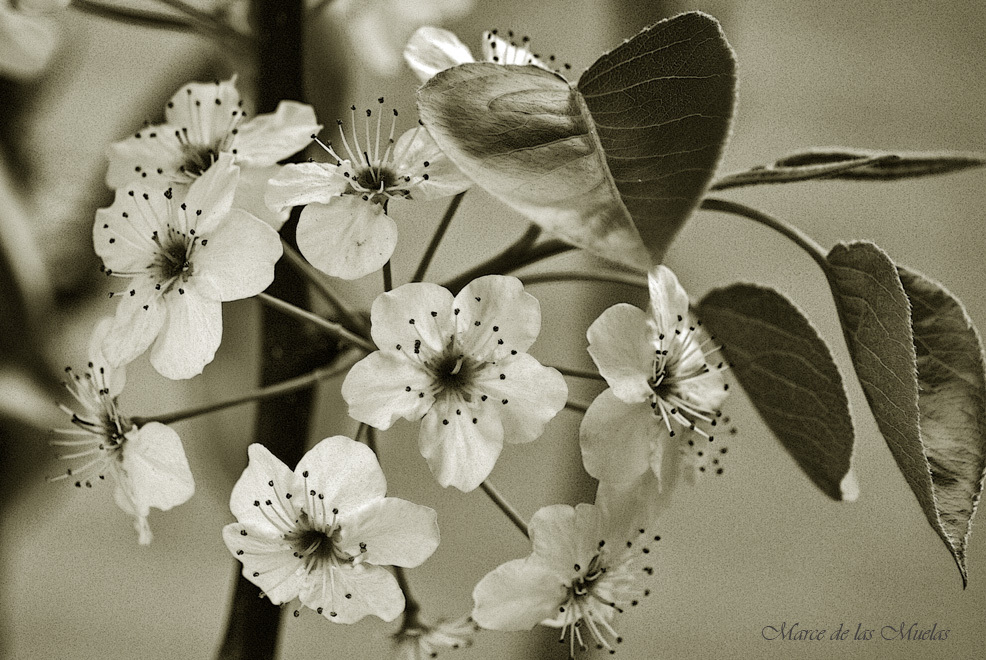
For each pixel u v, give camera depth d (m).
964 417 0.35
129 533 0.62
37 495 0.43
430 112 0.33
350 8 0.41
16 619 0.58
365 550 0.35
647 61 0.33
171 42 0.48
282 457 0.36
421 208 0.56
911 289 0.36
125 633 0.61
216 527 0.62
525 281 0.36
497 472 0.57
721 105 0.32
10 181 0.43
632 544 0.36
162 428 0.36
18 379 0.42
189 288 0.35
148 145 0.37
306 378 0.36
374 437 0.36
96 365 0.37
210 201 0.35
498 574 0.35
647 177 0.32
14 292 0.42
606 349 0.35
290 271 0.36
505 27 0.56
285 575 0.35
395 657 0.37
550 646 0.39
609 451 0.35
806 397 0.36
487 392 0.35
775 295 0.36
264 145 0.36
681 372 0.36
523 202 0.32
